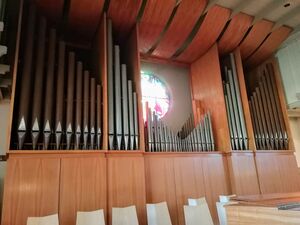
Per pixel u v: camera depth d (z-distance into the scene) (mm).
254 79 6676
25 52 3662
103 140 3807
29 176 3162
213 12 4852
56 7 4117
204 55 5852
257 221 1675
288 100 5980
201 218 3223
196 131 5035
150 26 4812
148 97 5609
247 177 5012
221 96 5305
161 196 4172
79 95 3871
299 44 5820
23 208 3031
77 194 3365
